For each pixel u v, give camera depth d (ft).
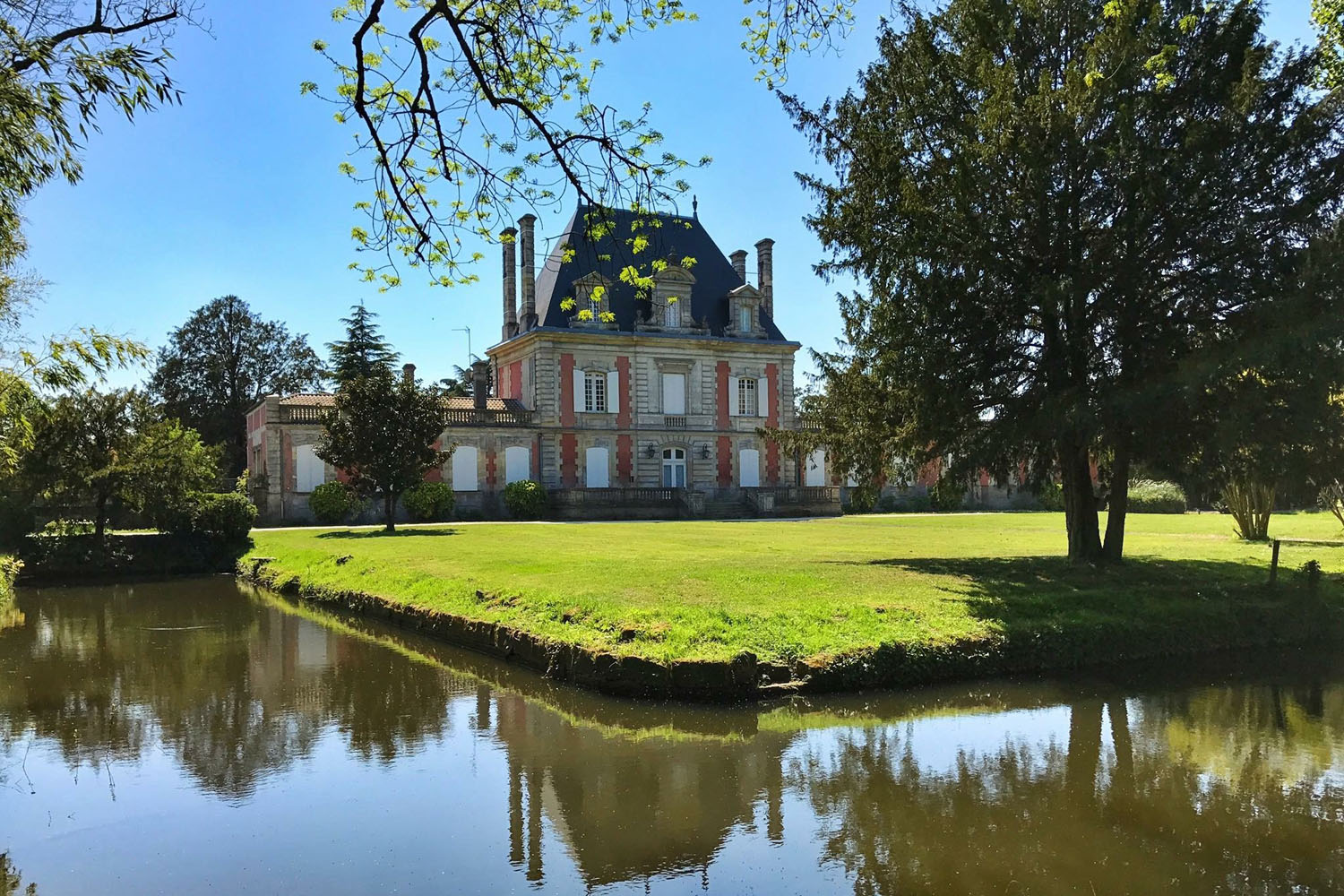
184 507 77.20
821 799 20.52
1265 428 38.96
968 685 30.55
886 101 48.08
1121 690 30.25
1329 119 40.86
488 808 20.29
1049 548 62.54
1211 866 16.90
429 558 57.36
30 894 16.24
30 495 71.92
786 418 154.61
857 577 43.04
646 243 23.68
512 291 149.48
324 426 96.68
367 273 22.47
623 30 21.40
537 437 137.69
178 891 16.28
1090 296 43.39
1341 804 20.13
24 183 20.52
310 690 32.17
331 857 17.78
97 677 34.78
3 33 19.02
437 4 18.01
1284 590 40.63
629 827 19.06
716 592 37.96
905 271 45.09
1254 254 40.86
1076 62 42.75
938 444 48.24
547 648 32.68
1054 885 16.16
